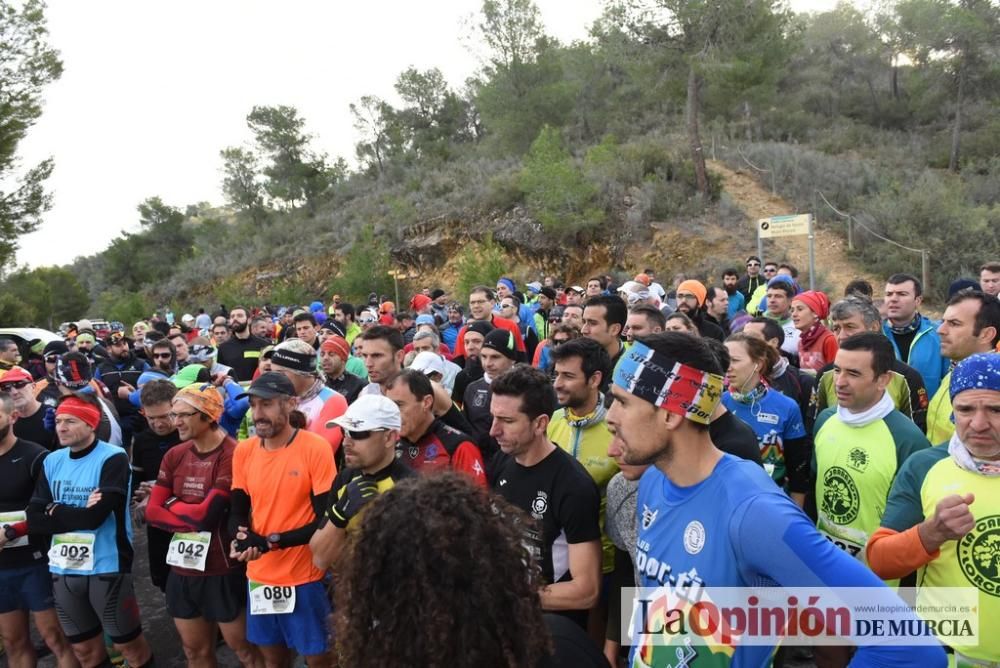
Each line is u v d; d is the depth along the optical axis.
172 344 7.70
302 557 3.75
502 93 35.34
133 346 12.74
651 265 21.67
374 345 4.78
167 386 5.06
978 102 31.30
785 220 15.03
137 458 5.29
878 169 25.20
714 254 20.75
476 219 28.45
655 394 1.89
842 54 41.91
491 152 38.47
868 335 3.39
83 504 4.15
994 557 2.36
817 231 20.78
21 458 4.40
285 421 3.76
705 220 22.39
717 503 1.85
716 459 1.94
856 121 35.84
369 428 3.09
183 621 4.01
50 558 4.20
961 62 28.38
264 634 3.84
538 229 25.47
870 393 3.37
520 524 1.55
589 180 25.08
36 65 24.52
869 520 3.34
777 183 24.06
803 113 35.16
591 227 23.89
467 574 1.32
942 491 2.48
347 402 5.33
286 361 4.95
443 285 28.19
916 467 2.63
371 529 1.37
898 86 37.72
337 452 4.68
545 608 2.76
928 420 3.92
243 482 3.86
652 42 23.33
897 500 2.65
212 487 4.01
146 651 4.44
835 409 3.76
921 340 5.15
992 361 2.34
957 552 2.43
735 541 1.77
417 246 29.45
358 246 30.94
